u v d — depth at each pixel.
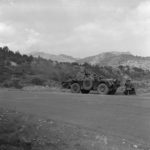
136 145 7.74
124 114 11.44
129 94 22.95
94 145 7.41
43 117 9.99
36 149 6.82
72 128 8.82
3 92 19.05
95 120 10.19
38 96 16.67
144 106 13.52
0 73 40.41
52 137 7.70
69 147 7.13
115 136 8.32
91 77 23.12
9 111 10.48
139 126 9.47
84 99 15.83
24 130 7.99
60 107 12.62
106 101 15.15
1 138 7.18
